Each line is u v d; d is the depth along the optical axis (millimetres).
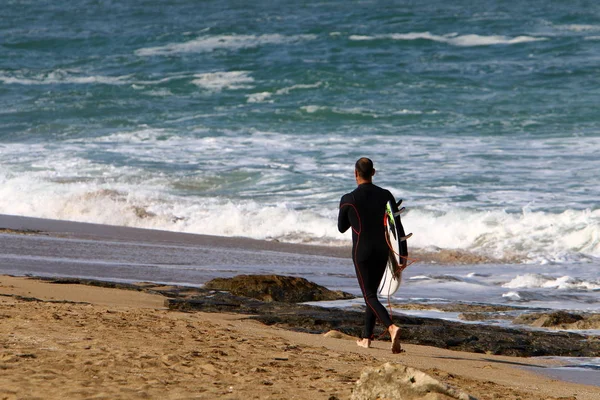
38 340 22906
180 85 150625
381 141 100500
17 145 102562
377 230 27750
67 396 16953
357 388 17859
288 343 26484
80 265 48094
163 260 52188
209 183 80062
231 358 22484
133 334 25203
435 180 77125
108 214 71500
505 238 60688
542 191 72000
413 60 166750
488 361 28250
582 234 59406
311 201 72375
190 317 31641
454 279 48500
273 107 128250
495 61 163250
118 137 107312
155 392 17688
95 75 166125
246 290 40688
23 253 51625
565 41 178750
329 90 141375
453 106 125500
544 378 25625
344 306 38875
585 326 35281
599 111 118125
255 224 67500
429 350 29547
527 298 43156
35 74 168625
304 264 53500
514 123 111875
